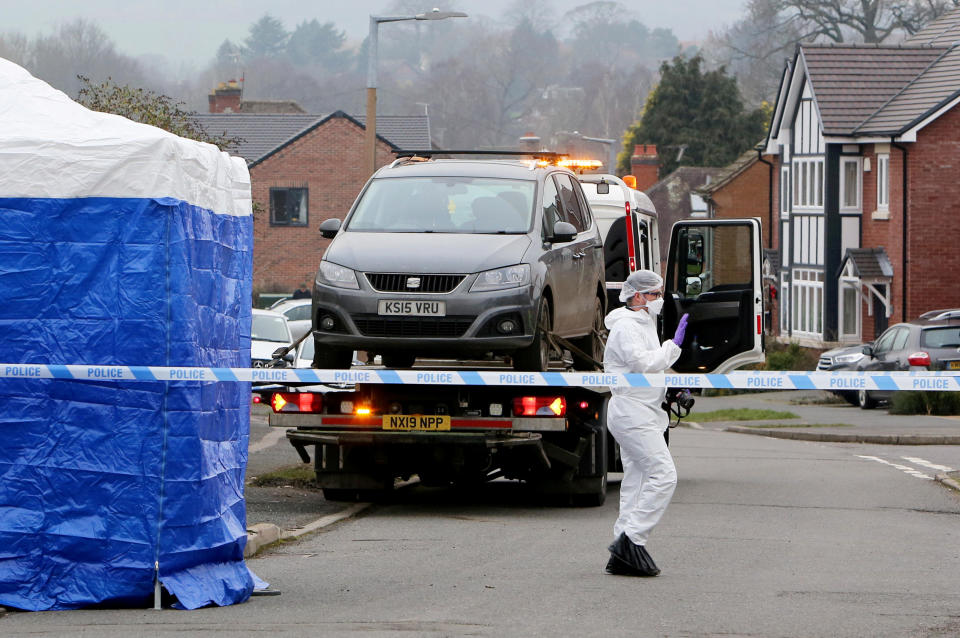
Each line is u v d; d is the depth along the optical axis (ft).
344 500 141.49
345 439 128.88
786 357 438.40
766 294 190.39
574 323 140.26
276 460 171.22
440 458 131.44
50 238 81.25
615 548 95.35
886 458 202.69
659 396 96.94
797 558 105.19
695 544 112.16
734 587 91.50
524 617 80.02
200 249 83.66
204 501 82.38
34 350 81.10
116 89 254.27
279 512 130.00
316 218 556.10
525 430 127.95
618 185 183.62
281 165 554.05
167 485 80.53
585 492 137.08
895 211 437.58
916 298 433.07
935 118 430.20
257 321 268.41
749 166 612.70
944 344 308.81
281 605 83.41
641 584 92.07
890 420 283.38
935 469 184.03
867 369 324.39
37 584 80.48
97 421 80.69
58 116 85.25
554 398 126.82
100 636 72.84
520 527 121.70
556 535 116.16
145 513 80.48
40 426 80.89
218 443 85.20
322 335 124.98
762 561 103.40
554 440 135.64
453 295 122.21
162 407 80.53
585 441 135.74
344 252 126.62
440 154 155.12
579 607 83.35
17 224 81.30
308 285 556.10
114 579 80.38
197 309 82.79
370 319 123.24
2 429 80.84
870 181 455.63
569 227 131.13
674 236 168.14
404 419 128.47
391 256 124.67
